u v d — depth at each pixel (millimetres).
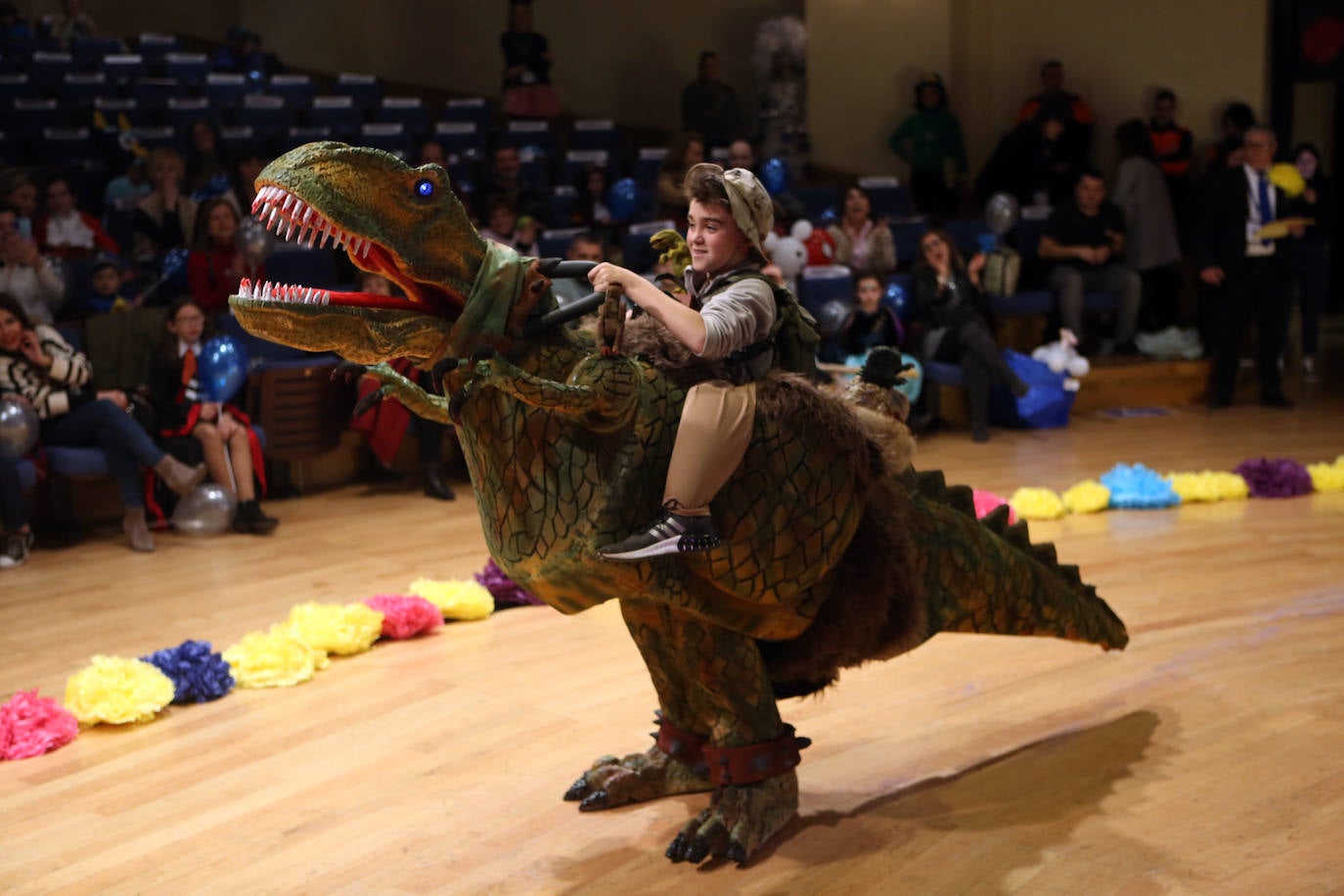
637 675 4879
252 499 7199
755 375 3328
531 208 10086
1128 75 12211
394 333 3010
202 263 8125
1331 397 10273
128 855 3582
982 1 12812
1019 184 11992
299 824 3740
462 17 16844
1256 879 3266
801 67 13867
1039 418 9375
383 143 12109
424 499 7863
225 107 12438
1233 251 9836
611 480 3168
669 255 3504
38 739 4281
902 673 4828
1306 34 11352
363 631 5184
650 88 15797
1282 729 4203
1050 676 4754
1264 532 6574
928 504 3795
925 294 9312
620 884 3359
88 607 5887
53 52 14867
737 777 3506
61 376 6785
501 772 4055
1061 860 3406
